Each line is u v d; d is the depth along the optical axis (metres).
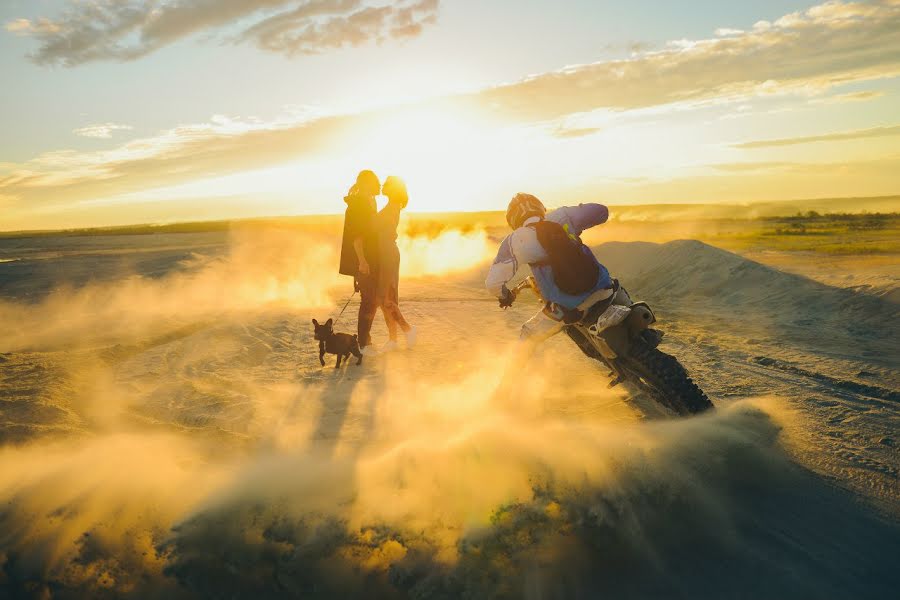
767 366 5.88
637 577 2.46
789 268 13.09
